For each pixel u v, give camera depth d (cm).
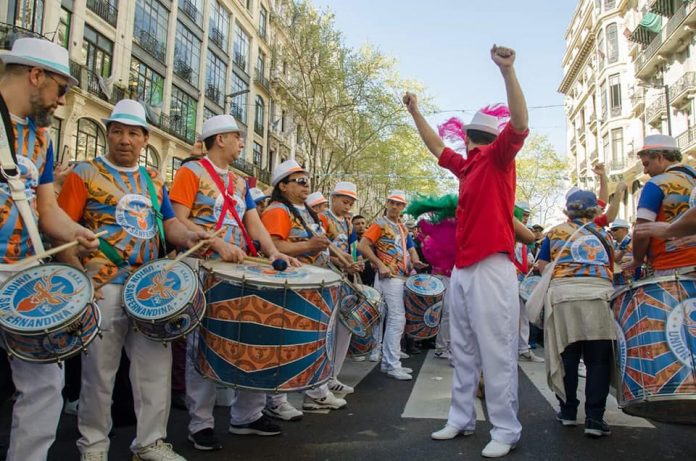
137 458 335
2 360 274
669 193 378
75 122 2089
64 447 373
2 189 269
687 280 314
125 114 341
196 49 3072
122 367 422
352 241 805
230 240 398
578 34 4862
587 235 447
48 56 281
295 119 4338
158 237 358
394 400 527
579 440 400
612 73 3950
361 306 510
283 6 4266
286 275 352
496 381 372
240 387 327
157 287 314
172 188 390
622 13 3931
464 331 402
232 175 419
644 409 341
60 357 254
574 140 5281
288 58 3288
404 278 676
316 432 418
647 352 316
